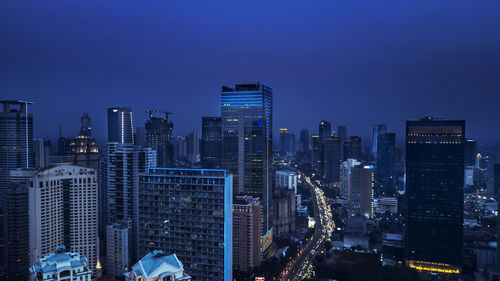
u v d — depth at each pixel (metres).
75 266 164.38
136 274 146.75
